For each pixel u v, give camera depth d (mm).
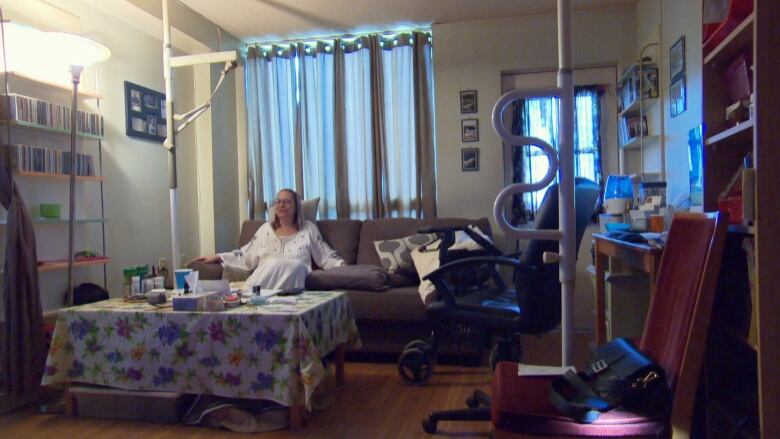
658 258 1535
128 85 3354
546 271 1903
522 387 1276
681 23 2586
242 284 3006
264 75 4094
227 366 2023
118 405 2166
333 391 2438
